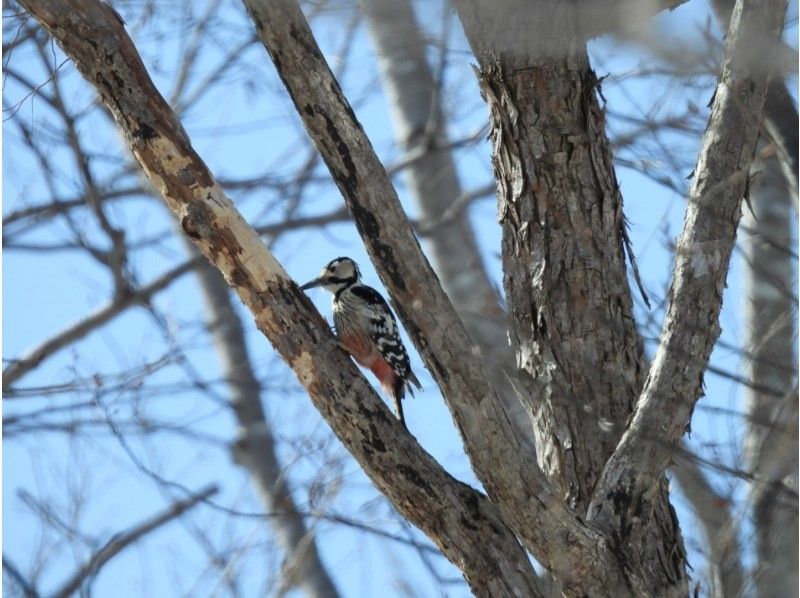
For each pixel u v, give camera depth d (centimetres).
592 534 1012
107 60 1052
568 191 1147
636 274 1104
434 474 1044
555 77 1145
